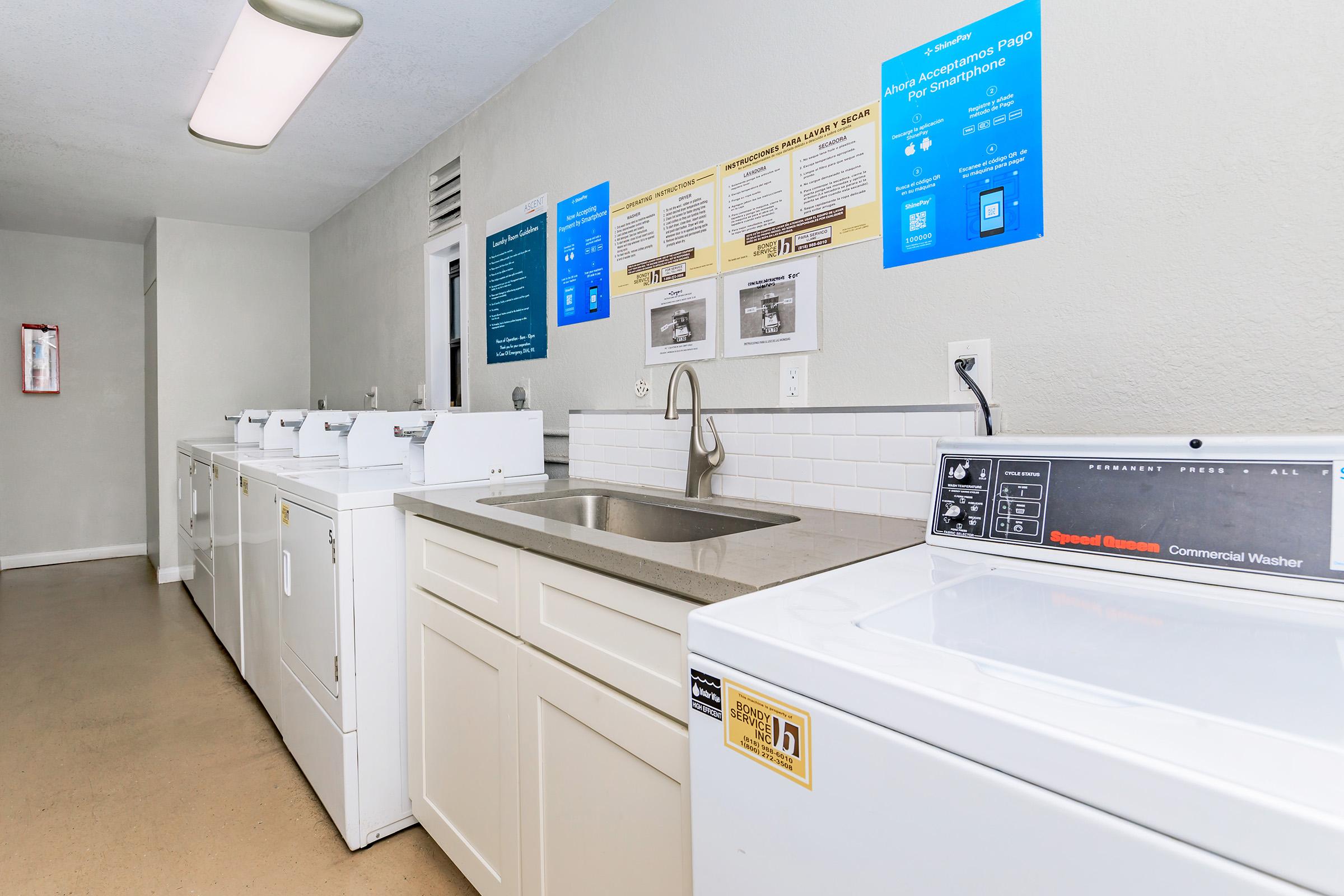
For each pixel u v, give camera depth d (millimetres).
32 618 3691
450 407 3293
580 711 1176
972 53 1312
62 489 5035
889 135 1447
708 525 1643
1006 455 1054
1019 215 1255
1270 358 999
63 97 2775
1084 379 1179
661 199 2006
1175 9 1073
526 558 1322
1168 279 1088
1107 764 442
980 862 505
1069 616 731
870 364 1492
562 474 2418
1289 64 976
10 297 4828
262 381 4867
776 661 656
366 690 1751
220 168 3615
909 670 575
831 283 1567
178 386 4566
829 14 1555
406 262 3561
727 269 1807
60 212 4387
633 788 1071
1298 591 765
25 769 2152
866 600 798
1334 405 949
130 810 1931
